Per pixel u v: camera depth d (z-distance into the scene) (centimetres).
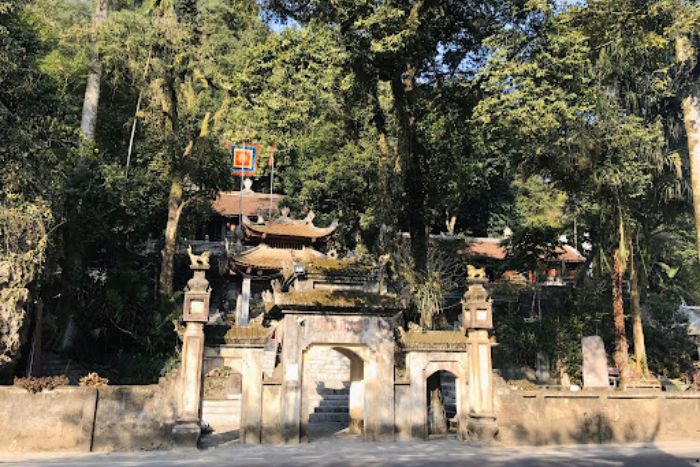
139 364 2286
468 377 1719
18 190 1683
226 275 3125
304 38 1623
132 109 3050
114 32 2514
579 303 3078
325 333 1617
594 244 2775
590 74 1920
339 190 3275
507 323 2981
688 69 1867
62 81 2603
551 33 1677
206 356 1549
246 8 1998
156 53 2628
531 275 3550
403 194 2105
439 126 2298
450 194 2395
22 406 1404
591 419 1719
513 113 1573
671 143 2470
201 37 2688
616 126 2017
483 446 1572
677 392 1833
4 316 1516
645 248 2703
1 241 1588
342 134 2977
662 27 1808
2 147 1659
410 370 1695
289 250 3150
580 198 2553
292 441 1545
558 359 2783
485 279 1773
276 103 1590
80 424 1420
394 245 1977
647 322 3108
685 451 1535
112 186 2538
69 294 2423
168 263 2634
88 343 2447
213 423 1958
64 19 2673
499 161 2567
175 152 2712
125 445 1433
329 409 2120
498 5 1873
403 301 1723
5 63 1689
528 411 1678
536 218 4197
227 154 3058
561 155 2023
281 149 1811
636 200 2541
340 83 1827
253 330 1596
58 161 1866
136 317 2438
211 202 3434
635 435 1748
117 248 3020
